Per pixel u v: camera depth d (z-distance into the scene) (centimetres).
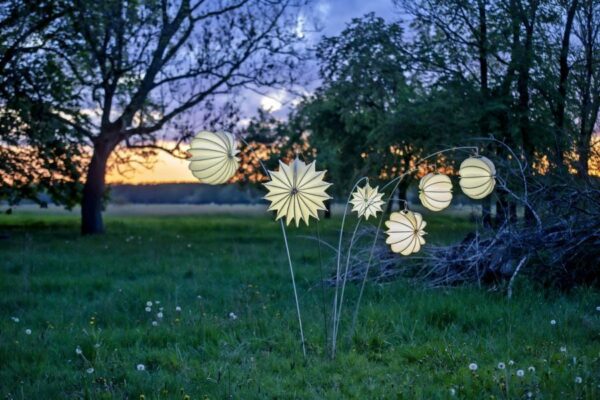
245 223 3078
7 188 2380
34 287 1029
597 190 906
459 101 1777
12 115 2059
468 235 1011
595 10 1468
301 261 1352
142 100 2219
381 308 778
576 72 1521
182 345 665
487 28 1841
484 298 828
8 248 1653
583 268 891
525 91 1705
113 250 1606
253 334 696
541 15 1652
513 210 1044
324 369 577
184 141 2298
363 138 2838
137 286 1013
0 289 1016
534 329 670
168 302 882
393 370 571
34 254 1485
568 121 1591
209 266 1269
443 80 1847
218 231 2456
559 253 878
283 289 978
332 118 2916
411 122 1814
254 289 982
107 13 2033
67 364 602
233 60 2284
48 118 2047
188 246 1662
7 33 1991
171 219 3550
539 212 945
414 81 2022
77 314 823
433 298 822
